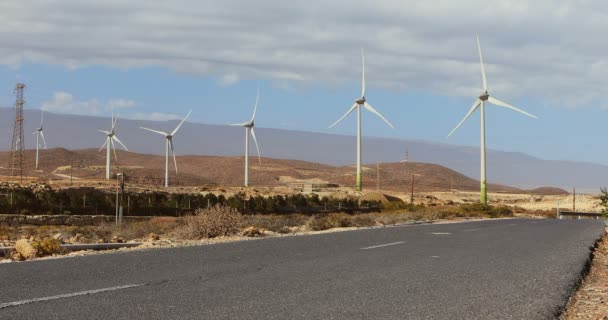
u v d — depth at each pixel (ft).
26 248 59.72
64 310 27.25
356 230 91.66
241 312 27.73
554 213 304.50
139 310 27.58
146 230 112.16
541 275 42.86
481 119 280.92
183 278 37.50
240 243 63.16
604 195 85.35
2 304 28.35
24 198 205.98
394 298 32.50
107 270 40.34
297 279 38.22
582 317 31.14
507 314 29.37
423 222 139.44
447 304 31.30
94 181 330.13
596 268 52.85
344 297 32.32
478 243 68.74
